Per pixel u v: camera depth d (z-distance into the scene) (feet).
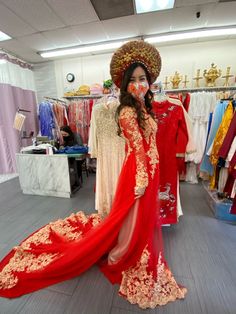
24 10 8.68
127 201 4.09
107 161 5.39
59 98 15.16
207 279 4.49
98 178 5.57
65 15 9.18
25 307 3.92
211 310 3.76
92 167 13.79
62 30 10.61
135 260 4.22
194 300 3.96
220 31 11.07
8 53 13.46
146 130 3.97
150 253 4.08
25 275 4.45
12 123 13.34
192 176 11.30
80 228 6.28
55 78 15.90
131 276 4.18
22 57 14.49
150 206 4.07
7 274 4.53
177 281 4.43
